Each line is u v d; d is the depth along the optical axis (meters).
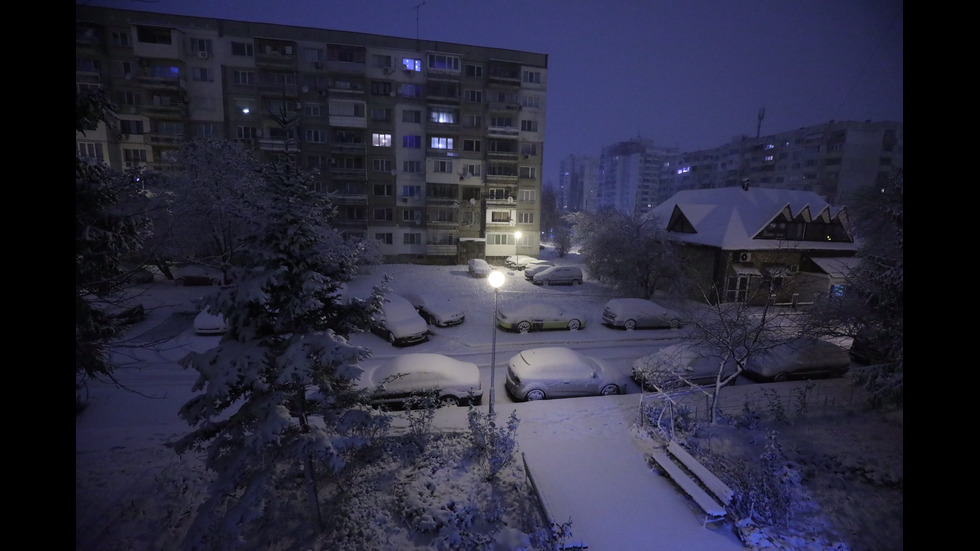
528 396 13.12
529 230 43.28
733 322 11.62
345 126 37.12
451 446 9.89
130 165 34.66
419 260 40.88
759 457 9.59
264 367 6.45
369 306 7.62
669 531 7.31
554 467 9.03
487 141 40.50
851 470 9.29
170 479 8.58
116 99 34.25
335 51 36.78
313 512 7.75
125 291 9.80
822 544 7.23
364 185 38.97
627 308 21.27
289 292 6.61
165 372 14.42
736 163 87.75
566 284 31.44
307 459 7.42
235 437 6.79
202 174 24.73
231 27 34.91
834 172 67.88
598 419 11.58
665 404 11.23
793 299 15.77
